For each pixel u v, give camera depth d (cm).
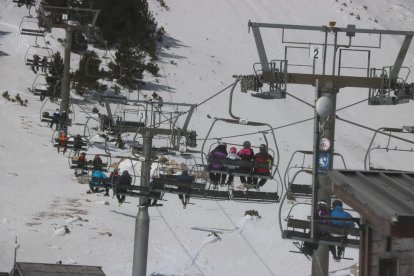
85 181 7406
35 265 4150
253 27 3547
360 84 3584
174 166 7431
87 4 11769
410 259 1961
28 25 12381
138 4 13250
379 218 1842
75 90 10581
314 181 2734
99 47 12512
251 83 3625
